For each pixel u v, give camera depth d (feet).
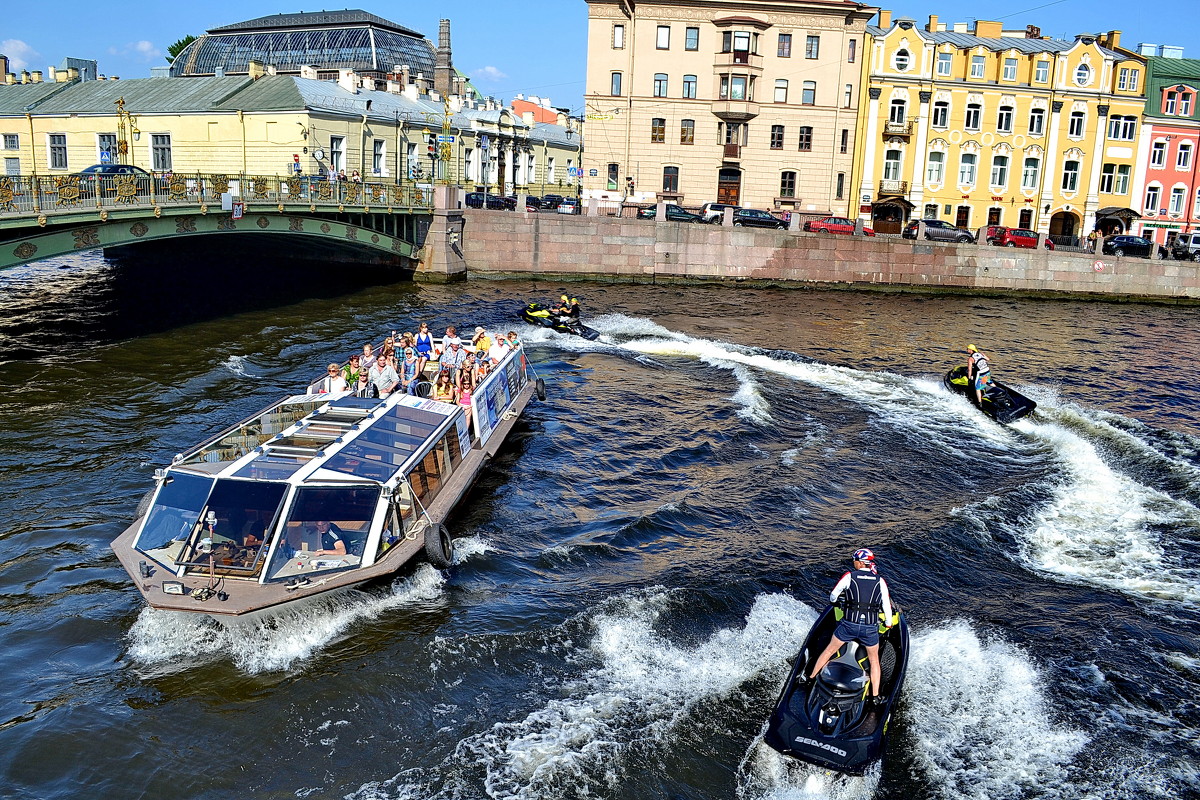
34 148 200.75
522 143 247.50
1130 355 121.08
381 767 34.42
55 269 165.07
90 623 43.57
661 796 33.14
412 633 42.98
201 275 158.10
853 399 90.84
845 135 214.48
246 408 76.54
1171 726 38.27
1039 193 217.15
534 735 36.19
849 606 36.83
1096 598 49.21
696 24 209.05
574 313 121.29
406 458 49.26
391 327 115.75
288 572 41.57
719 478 65.72
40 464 62.69
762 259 171.42
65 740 35.32
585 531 55.42
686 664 41.19
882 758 34.94
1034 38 227.81
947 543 54.90
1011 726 37.68
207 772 34.04
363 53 247.50
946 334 131.85
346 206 139.85
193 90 189.47
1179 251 177.17
